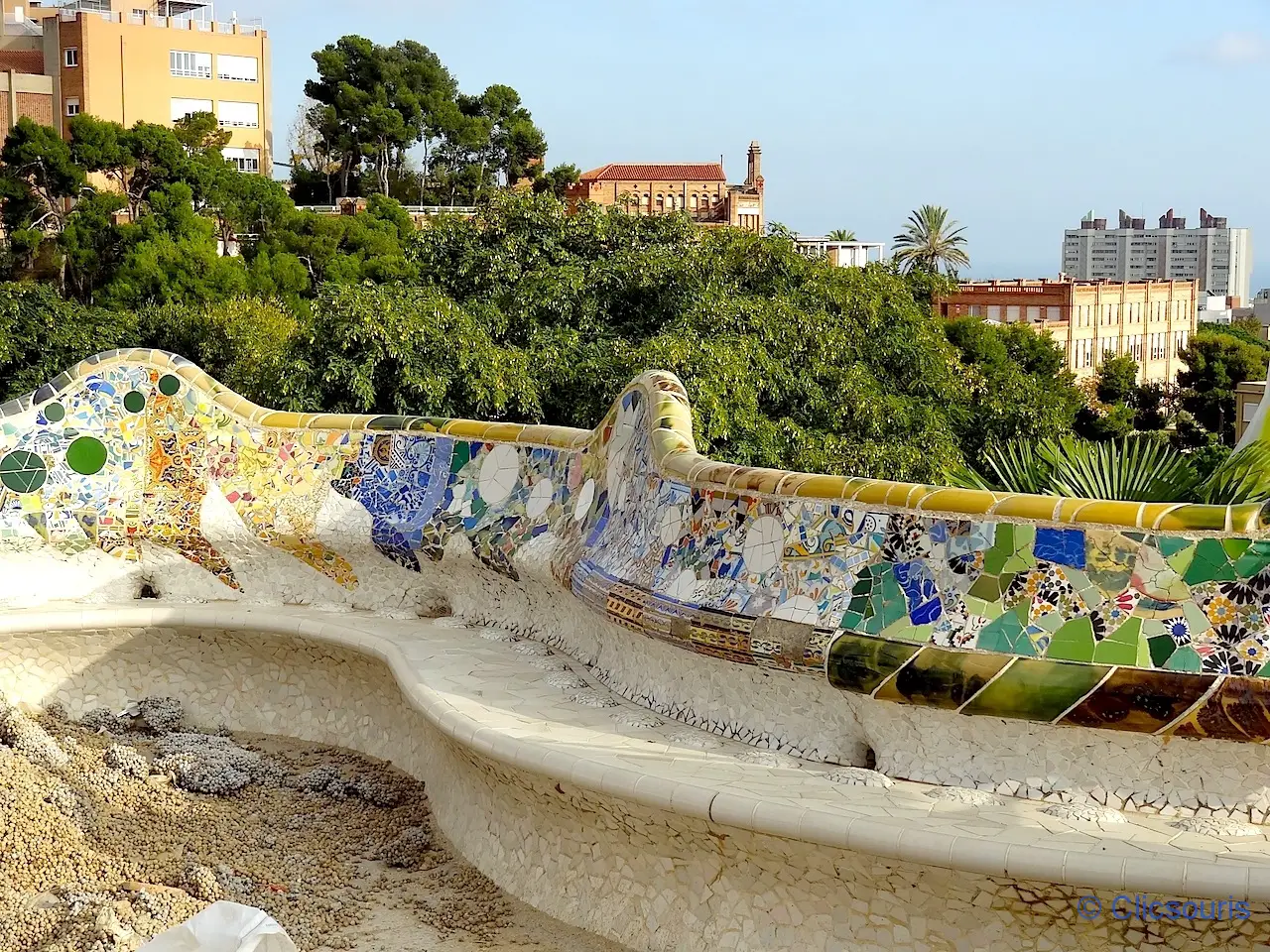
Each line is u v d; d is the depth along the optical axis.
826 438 17.19
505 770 8.09
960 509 7.05
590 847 7.78
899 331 19.42
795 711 7.64
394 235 51.53
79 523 11.60
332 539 11.33
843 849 6.45
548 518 10.31
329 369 17.39
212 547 11.64
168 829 8.66
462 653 9.82
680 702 8.34
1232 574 6.42
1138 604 6.57
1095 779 6.66
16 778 8.66
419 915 7.93
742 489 7.98
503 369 17.36
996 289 81.81
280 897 7.88
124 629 11.08
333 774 9.88
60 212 50.53
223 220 49.41
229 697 11.12
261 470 11.67
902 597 7.14
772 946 6.88
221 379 31.12
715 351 16.72
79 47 61.50
